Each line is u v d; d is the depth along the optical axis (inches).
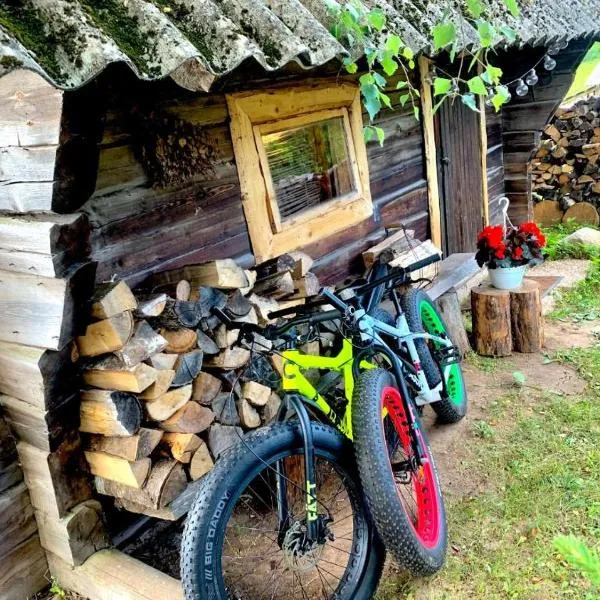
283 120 136.6
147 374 91.1
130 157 105.1
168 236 113.3
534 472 128.6
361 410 93.6
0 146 80.4
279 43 89.6
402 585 103.6
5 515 99.1
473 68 235.8
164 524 118.6
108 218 102.3
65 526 98.4
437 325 160.4
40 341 87.8
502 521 115.7
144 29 75.1
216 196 122.4
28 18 70.5
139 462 95.0
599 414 149.0
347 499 127.2
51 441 94.3
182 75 78.0
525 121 275.4
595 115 328.5
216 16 83.9
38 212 83.8
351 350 103.8
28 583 103.7
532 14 195.5
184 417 98.6
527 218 292.0
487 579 102.8
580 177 338.0
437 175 218.8
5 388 95.7
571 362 179.0
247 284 108.1
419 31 133.3
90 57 68.4
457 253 232.5
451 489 127.3
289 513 94.5
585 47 243.4
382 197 179.8
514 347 190.5
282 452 88.6
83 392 95.2
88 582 100.6
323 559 113.7
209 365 107.4
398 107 184.9
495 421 151.7
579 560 53.7
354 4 112.5
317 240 149.6
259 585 109.3
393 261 158.7
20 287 87.9
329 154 154.7
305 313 108.7
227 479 83.1
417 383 126.3
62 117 73.0
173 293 100.8
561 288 246.1
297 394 95.1
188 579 80.1
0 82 77.2
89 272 86.9
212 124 120.3
